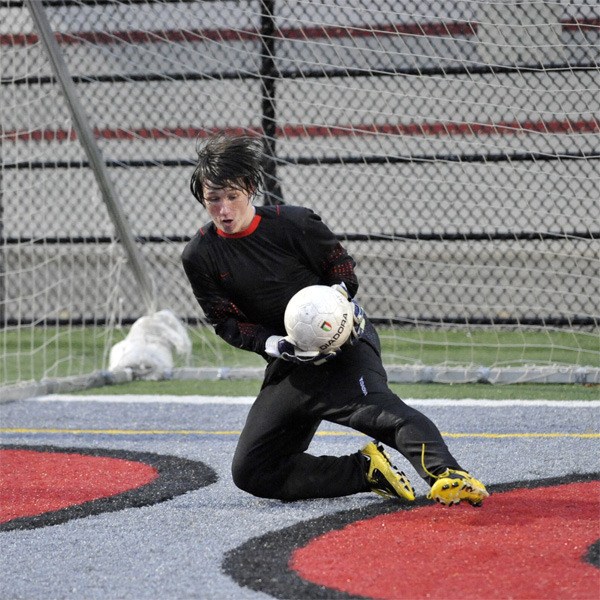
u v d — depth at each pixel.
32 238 30.36
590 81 26.70
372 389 13.98
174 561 12.44
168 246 33.62
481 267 28.33
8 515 14.80
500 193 30.25
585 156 26.08
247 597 11.05
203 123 30.80
